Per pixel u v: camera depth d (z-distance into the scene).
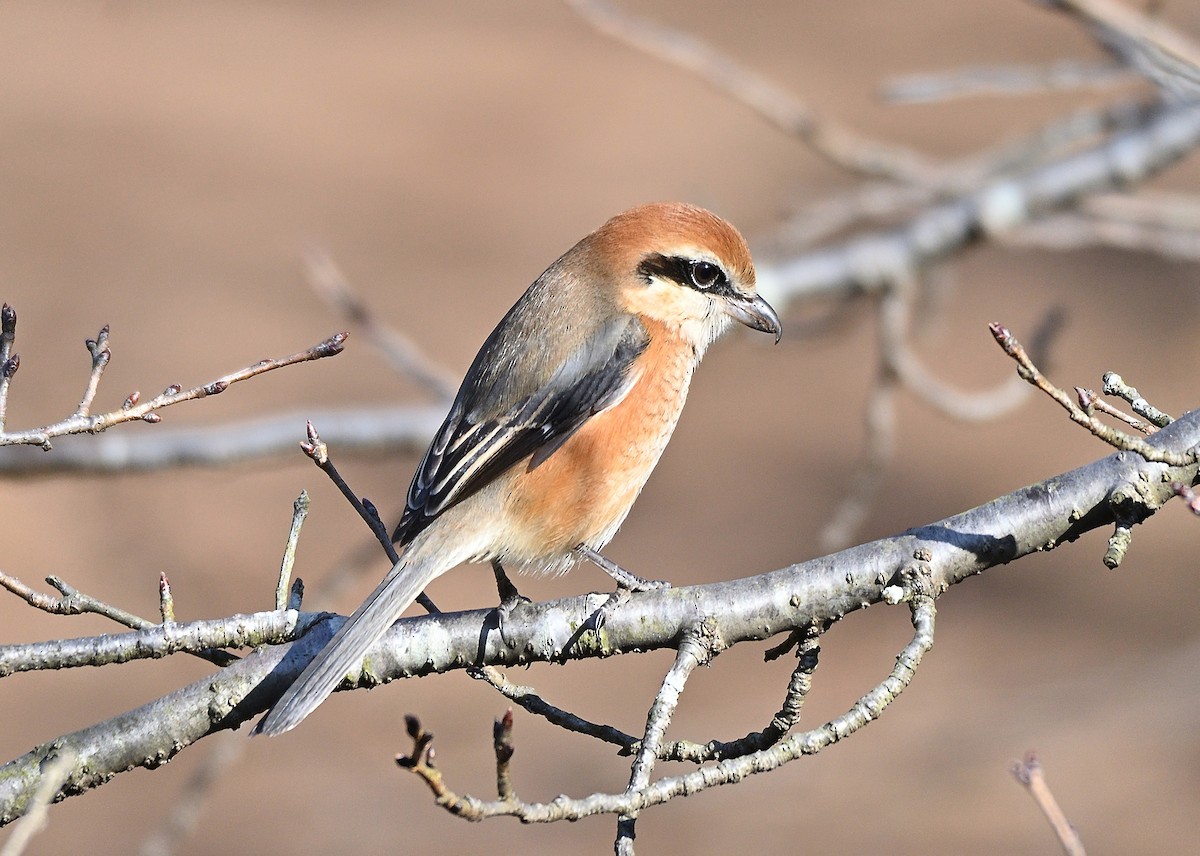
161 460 8.30
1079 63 7.80
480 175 28.80
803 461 20.00
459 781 13.31
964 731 12.04
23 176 27.88
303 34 37.16
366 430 8.72
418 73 34.19
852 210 9.59
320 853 12.55
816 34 33.75
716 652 5.05
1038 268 24.20
